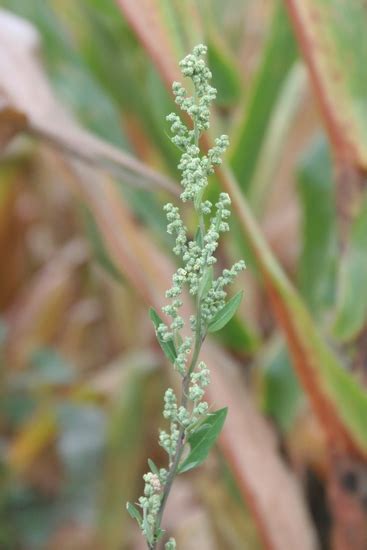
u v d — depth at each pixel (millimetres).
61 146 1048
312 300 1272
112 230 1174
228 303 599
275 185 1708
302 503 1038
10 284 2309
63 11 1406
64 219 2486
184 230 604
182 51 900
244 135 1235
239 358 1234
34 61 1248
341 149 975
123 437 1409
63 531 1689
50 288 2029
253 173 1274
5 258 2289
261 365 1226
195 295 602
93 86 1458
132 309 1861
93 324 2074
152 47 904
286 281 941
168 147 1291
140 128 1415
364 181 978
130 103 1378
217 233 598
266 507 1016
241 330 1191
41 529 1686
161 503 606
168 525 1436
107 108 1444
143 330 1825
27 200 2473
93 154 1048
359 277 993
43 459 1741
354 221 985
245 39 1757
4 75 1210
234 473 1026
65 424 1720
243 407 1093
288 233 1662
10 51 1233
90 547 1529
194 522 1363
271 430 1175
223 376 1122
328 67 956
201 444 608
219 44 1210
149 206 1291
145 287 1141
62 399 1760
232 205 942
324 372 969
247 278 1379
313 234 1271
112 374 1727
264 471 1027
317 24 950
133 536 1506
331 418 996
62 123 1196
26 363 1877
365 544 1026
